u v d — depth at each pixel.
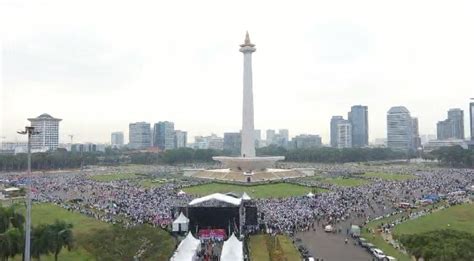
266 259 100.50
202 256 101.81
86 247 93.25
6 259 89.31
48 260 99.62
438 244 84.75
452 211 160.00
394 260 96.25
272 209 155.38
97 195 198.38
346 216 150.12
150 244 89.62
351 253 105.69
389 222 140.88
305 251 105.12
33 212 155.50
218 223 123.00
